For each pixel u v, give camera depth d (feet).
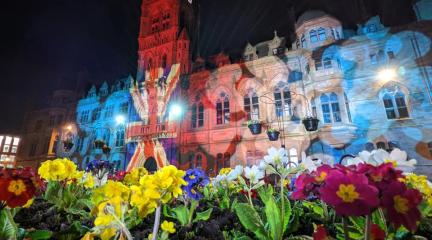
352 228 7.08
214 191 17.38
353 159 8.63
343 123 53.01
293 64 65.62
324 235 5.77
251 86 69.67
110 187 5.90
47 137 108.47
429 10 56.65
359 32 63.87
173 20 90.79
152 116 80.38
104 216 5.39
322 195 4.49
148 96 83.56
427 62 52.39
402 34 55.77
